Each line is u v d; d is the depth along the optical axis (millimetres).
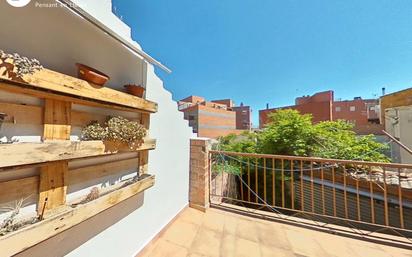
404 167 2330
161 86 2504
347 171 5574
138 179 1954
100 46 1662
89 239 1493
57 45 1317
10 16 1078
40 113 1202
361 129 12742
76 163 1430
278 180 6547
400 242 2293
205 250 2123
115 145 1581
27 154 989
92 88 1344
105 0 1770
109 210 1682
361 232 2498
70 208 1255
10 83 960
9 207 1037
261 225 2656
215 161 4914
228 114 26344
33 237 989
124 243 1847
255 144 8328
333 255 2070
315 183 5996
